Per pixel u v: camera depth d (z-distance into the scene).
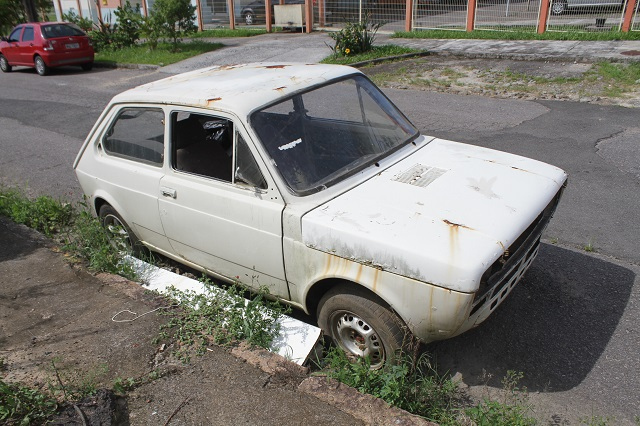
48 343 3.68
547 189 3.54
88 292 4.35
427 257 2.81
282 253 3.46
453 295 2.77
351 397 2.98
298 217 3.27
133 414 3.00
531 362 3.52
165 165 4.11
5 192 6.75
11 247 5.32
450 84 11.16
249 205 3.53
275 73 4.29
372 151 3.91
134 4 25.91
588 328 3.78
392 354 3.21
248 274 3.85
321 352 3.57
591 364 3.45
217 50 18.09
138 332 3.71
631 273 4.37
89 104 12.45
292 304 3.71
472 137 7.88
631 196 5.65
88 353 3.52
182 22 18.52
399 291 2.96
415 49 14.45
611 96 9.44
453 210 3.19
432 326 2.96
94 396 3.06
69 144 9.45
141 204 4.39
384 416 2.83
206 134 3.96
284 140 3.59
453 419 2.98
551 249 4.79
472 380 3.41
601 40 13.84
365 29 14.88
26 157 8.87
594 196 5.72
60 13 29.30
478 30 16.30
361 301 3.21
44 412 2.93
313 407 2.95
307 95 3.91
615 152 6.88
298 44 17.86
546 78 10.86
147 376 3.28
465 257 2.78
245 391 3.11
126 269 4.52
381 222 3.11
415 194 3.39
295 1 22.17
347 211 3.25
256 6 22.64
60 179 7.73
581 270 4.45
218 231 3.82
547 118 8.52
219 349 3.48
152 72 16.09
